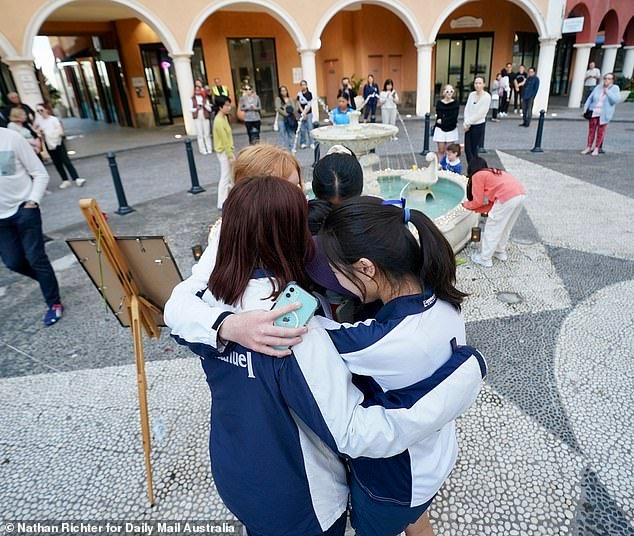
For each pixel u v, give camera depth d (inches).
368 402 40.4
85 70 884.0
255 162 75.7
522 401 101.3
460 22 732.0
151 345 132.6
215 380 42.9
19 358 131.3
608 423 93.7
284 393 38.3
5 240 139.6
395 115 519.2
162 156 463.2
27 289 178.4
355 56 741.9
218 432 44.9
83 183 356.2
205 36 653.3
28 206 136.1
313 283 44.9
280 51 717.3
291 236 41.1
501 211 157.5
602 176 285.9
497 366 113.7
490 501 78.4
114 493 85.0
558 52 874.8
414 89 772.6
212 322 40.5
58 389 116.0
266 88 730.8
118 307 85.4
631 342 119.6
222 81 685.9
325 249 41.1
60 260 203.8
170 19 511.2
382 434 37.1
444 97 321.1
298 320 37.6
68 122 965.8
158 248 74.6
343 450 37.8
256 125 466.3
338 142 203.6
